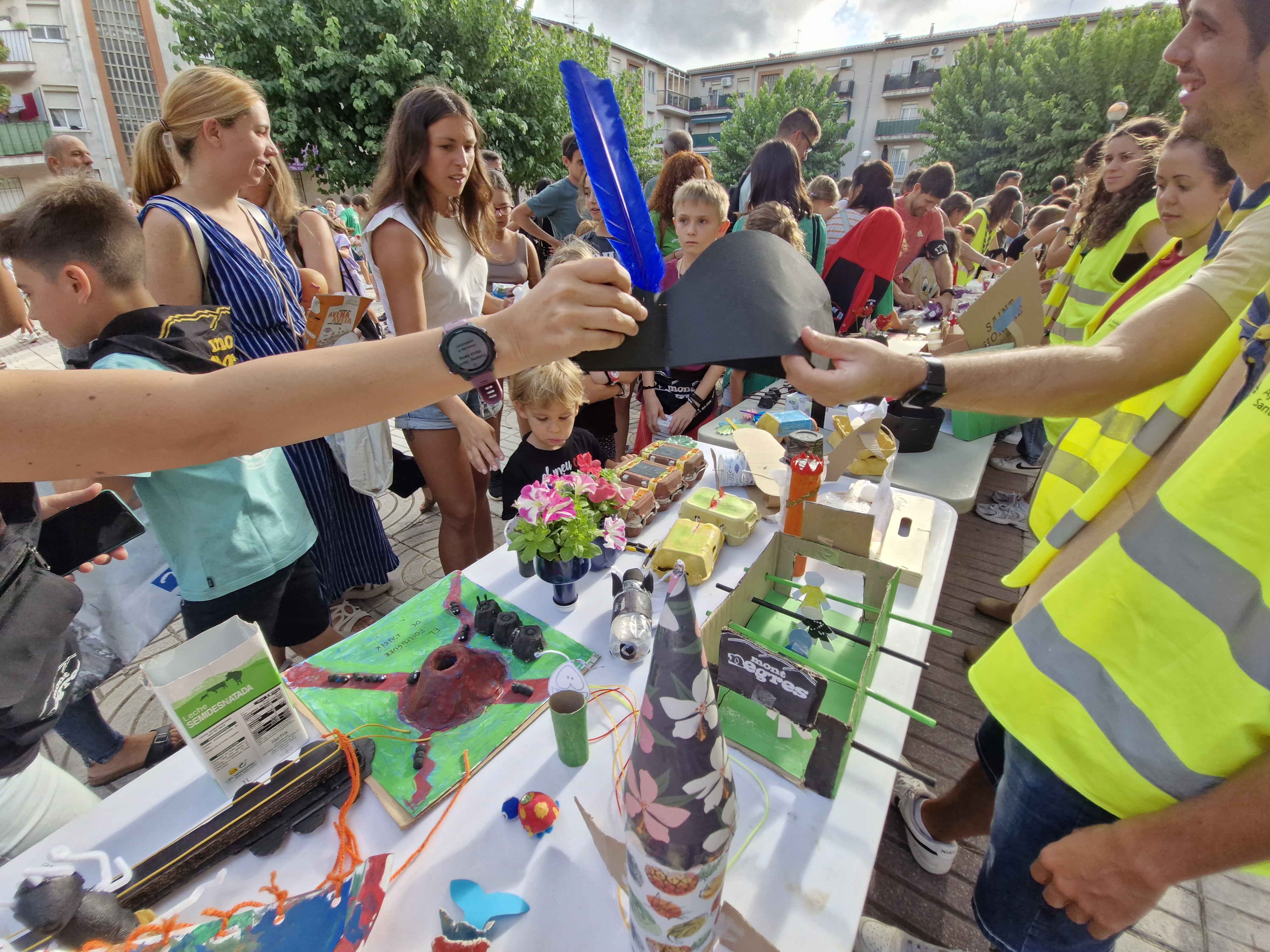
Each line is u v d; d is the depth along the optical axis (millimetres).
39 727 891
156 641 2322
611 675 1063
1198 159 1507
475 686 979
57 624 885
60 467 576
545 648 1101
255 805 760
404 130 1719
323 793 809
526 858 762
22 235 1094
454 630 1161
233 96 1510
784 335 627
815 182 4094
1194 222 1576
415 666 1066
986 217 6855
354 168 11258
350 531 2047
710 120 35469
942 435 2207
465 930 653
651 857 561
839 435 1925
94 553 1116
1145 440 868
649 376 2930
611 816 812
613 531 1278
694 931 598
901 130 29875
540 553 1139
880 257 2914
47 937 542
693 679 545
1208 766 647
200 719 781
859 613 1217
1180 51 758
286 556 1483
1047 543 1057
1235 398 705
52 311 1167
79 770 1790
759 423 1999
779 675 810
